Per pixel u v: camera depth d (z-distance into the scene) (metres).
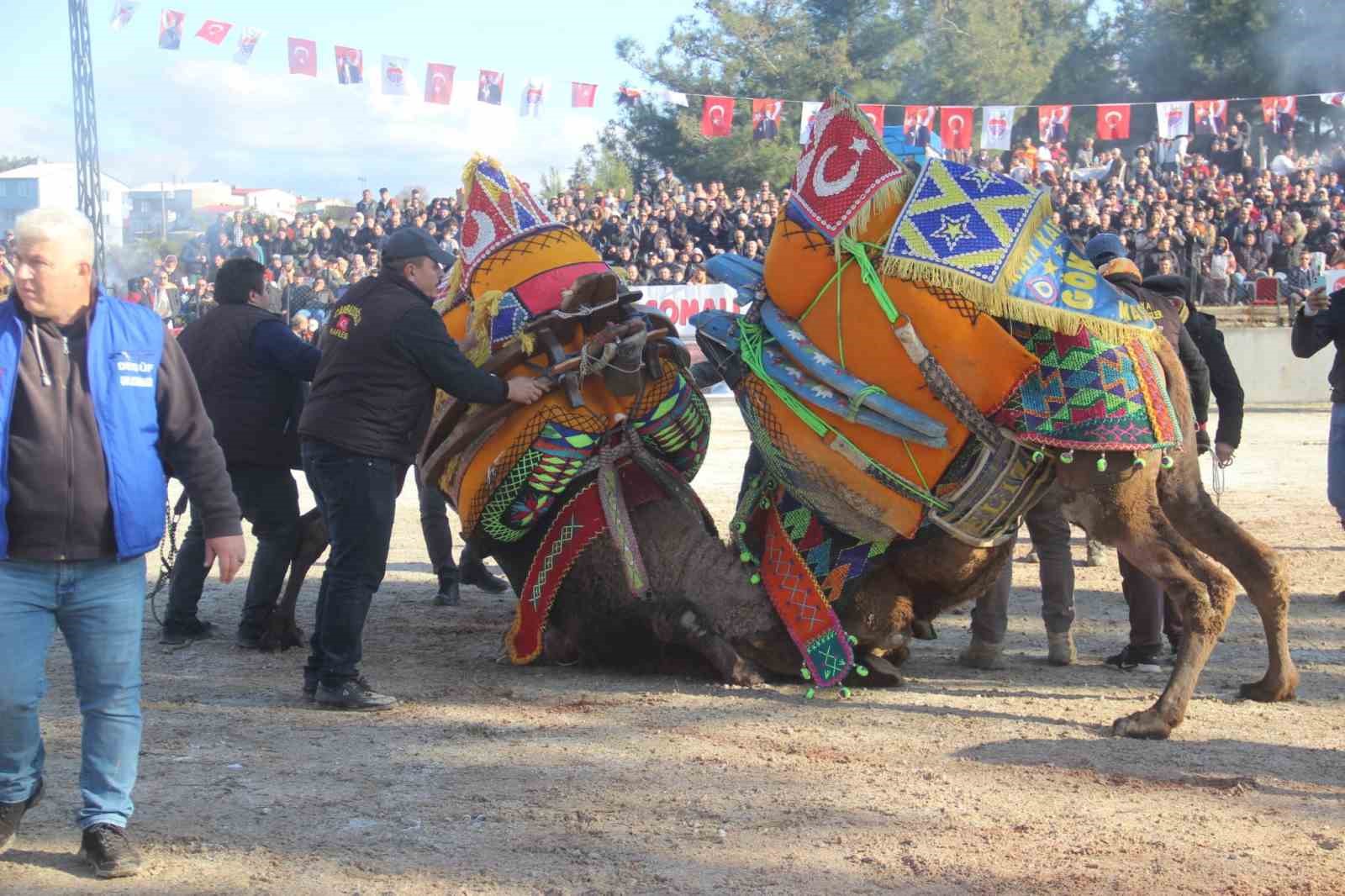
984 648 7.38
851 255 6.36
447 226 29.14
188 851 4.62
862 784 5.29
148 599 9.57
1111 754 5.69
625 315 7.16
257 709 6.46
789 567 6.83
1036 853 4.56
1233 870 4.41
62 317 4.28
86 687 4.45
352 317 6.44
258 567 7.82
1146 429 5.89
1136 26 48.47
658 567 7.00
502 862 4.51
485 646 7.97
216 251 29.77
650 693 6.79
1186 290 8.12
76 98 24.53
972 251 6.03
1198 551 6.41
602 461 7.02
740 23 42.50
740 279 7.08
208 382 7.62
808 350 6.42
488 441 7.00
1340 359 9.60
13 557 4.25
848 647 6.61
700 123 42.09
